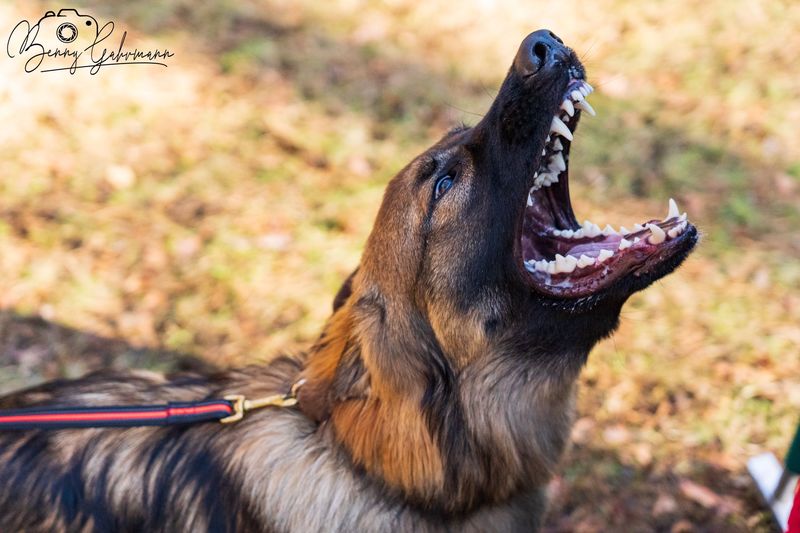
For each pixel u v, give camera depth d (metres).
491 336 3.03
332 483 3.04
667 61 7.54
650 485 4.37
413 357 2.95
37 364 5.01
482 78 7.37
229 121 6.79
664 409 4.72
